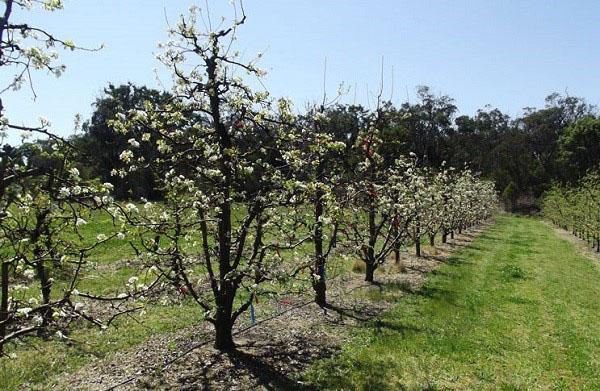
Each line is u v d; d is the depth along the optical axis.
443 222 30.47
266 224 10.52
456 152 82.50
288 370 9.95
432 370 10.35
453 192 34.34
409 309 15.02
